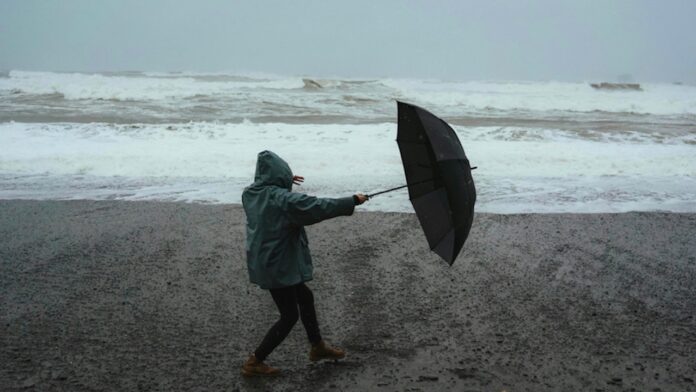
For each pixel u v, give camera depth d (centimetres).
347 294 577
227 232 773
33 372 425
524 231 780
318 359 435
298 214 370
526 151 1305
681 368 438
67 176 1085
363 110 1981
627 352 463
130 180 1065
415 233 775
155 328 502
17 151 1238
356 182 1045
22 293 574
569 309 546
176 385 409
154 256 683
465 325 512
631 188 1031
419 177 385
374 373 428
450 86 3366
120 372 427
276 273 377
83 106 1939
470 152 1289
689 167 1196
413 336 489
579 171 1162
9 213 848
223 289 590
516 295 578
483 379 422
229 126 1527
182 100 2138
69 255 683
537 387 411
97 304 550
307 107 2028
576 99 2475
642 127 1708
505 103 2275
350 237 755
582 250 710
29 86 2431
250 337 487
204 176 1098
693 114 2138
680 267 655
